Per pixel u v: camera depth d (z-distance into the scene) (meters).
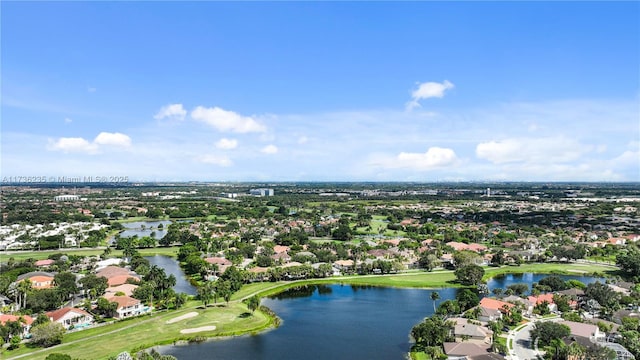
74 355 145.62
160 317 186.62
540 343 155.38
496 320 179.62
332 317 194.88
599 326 168.00
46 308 195.62
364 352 155.00
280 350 156.00
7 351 149.25
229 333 169.25
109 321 180.75
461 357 141.38
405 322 188.38
